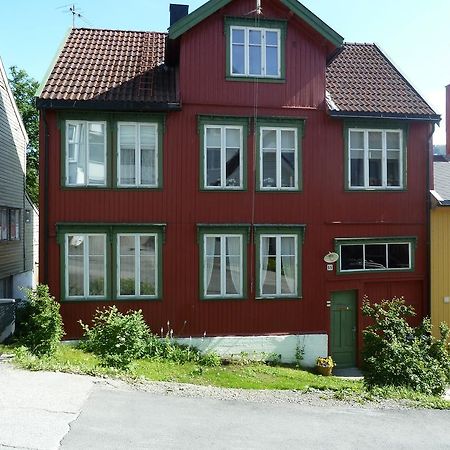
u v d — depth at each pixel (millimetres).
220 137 15289
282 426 8312
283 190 15547
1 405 8133
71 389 9188
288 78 15594
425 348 11727
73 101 14234
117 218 14805
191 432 7688
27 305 13406
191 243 15141
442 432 8375
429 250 16672
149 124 14977
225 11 15203
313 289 15766
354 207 16062
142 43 17750
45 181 14469
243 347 15273
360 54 19031
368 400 10227
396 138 16500
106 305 14781
